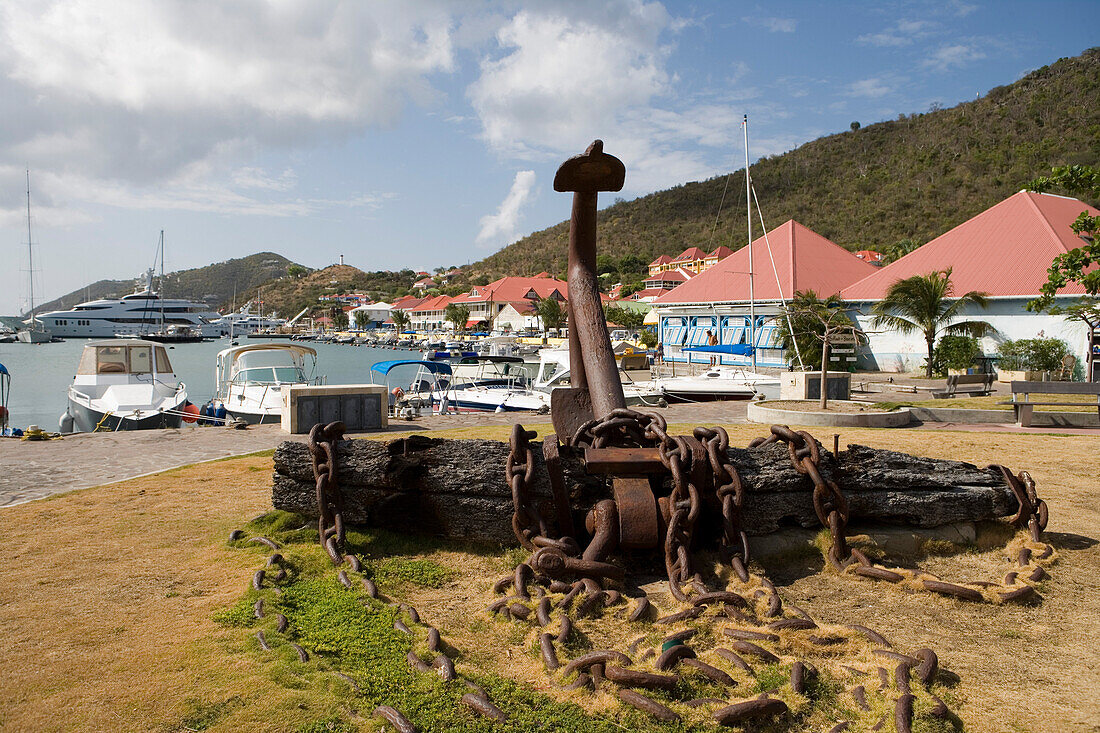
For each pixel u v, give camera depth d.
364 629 3.71
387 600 4.17
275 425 14.16
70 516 6.09
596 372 5.66
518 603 3.98
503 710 2.98
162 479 7.77
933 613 4.28
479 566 4.90
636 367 39.25
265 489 7.23
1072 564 5.11
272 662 3.31
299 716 2.87
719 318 39.00
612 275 131.38
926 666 3.38
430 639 3.55
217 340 116.00
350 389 13.33
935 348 29.84
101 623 3.77
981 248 32.06
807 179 134.00
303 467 5.24
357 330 129.88
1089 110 102.12
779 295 35.84
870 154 131.62
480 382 24.56
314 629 3.70
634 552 4.74
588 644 3.63
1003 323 29.19
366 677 3.19
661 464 4.71
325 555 4.82
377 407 13.58
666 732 2.85
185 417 18.20
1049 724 3.03
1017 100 116.31
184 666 3.27
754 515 5.07
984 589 4.53
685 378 23.44
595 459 4.65
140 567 4.69
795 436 5.12
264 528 5.43
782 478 5.08
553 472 4.70
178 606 4.02
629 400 21.00
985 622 4.16
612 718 2.94
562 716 2.94
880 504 5.26
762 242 41.06
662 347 43.00
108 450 10.44
